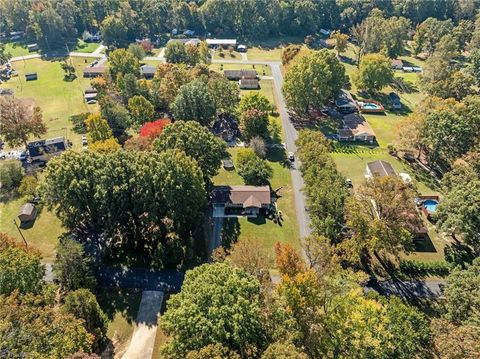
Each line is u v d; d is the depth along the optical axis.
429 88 123.88
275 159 101.38
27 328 42.44
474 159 81.94
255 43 193.50
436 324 48.28
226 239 75.50
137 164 68.06
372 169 92.25
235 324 42.38
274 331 44.81
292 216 82.00
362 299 49.19
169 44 152.38
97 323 54.88
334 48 187.00
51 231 77.88
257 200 82.00
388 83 136.75
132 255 71.44
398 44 163.62
